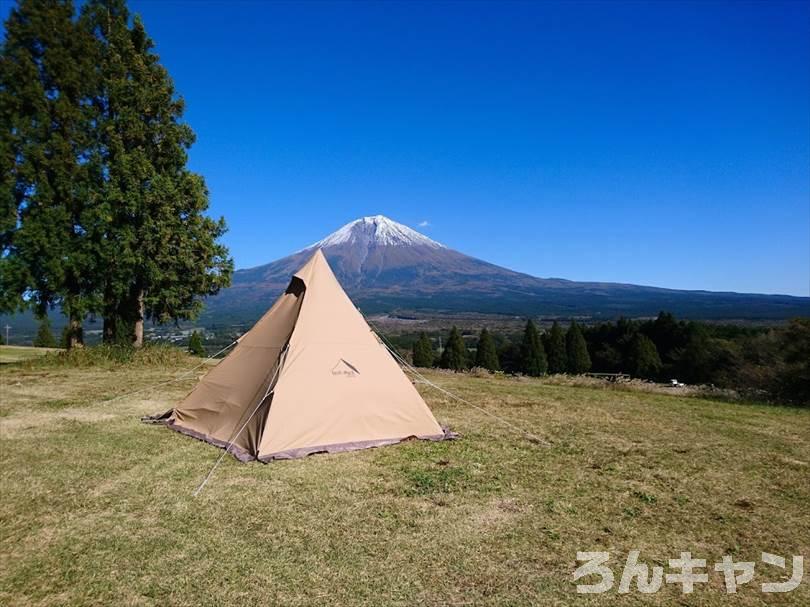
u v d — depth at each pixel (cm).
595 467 638
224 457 657
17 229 1546
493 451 703
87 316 1748
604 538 446
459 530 457
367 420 738
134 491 542
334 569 388
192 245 1784
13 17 1611
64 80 1642
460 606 344
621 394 1270
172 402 1022
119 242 1625
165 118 1836
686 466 646
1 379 1301
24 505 503
